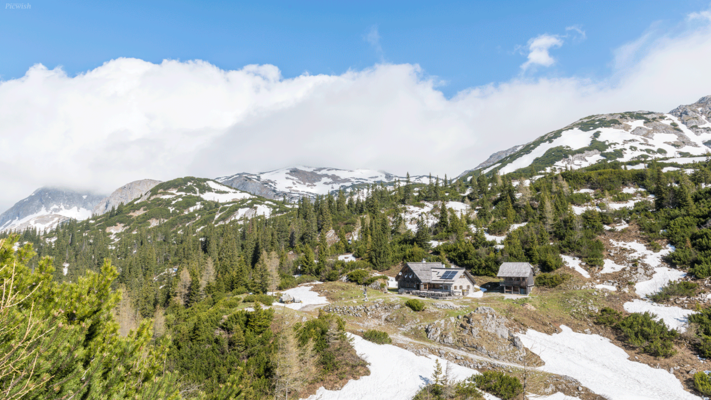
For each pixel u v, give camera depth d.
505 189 140.25
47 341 10.77
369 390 43.06
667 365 52.19
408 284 85.75
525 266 81.56
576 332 63.19
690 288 67.25
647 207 105.56
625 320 62.66
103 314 15.49
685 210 94.25
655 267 78.06
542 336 61.16
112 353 14.27
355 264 103.25
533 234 96.75
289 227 154.88
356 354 49.91
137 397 14.18
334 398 41.38
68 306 13.80
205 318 50.25
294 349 39.25
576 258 88.94
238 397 24.75
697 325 57.09
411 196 172.50
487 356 54.03
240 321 48.59
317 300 78.31
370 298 75.19
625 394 46.44
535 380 47.81
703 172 121.12
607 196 114.06
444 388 41.81
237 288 90.00
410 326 63.31
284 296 76.31
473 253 99.56
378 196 193.12
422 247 111.81
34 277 13.41
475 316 60.00
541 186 140.12
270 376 39.78
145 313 83.50
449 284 80.56
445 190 186.88
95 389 12.09
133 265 141.25
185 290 90.69
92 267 163.00
